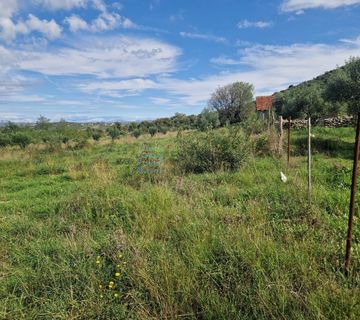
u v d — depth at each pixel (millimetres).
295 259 2895
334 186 5672
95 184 6715
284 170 7492
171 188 6195
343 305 2268
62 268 3066
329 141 12891
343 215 4039
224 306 2408
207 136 9195
